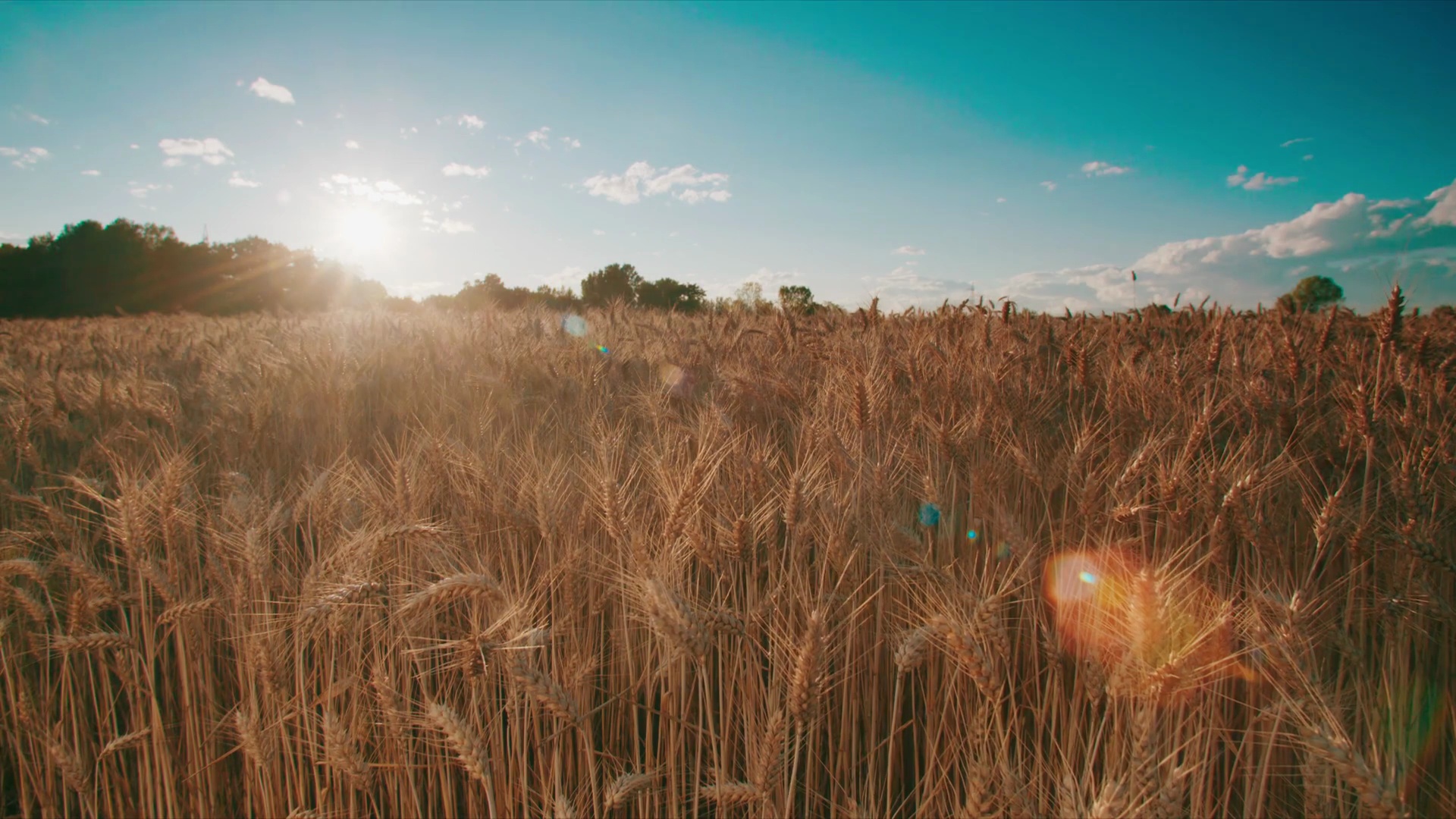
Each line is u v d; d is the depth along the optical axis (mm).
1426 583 3000
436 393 6918
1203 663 2266
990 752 2668
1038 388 5145
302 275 67500
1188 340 7480
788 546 3387
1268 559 3219
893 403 4844
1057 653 2805
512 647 2553
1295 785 2703
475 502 3521
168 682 3484
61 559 3377
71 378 7098
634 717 2982
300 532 4281
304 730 3211
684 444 4062
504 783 2930
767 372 5895
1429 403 4027
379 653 3223
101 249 62781
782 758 2463
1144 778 1910
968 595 2643
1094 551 3285
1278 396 4602
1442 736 2918
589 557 3305
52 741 3152
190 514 3791
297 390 6598
